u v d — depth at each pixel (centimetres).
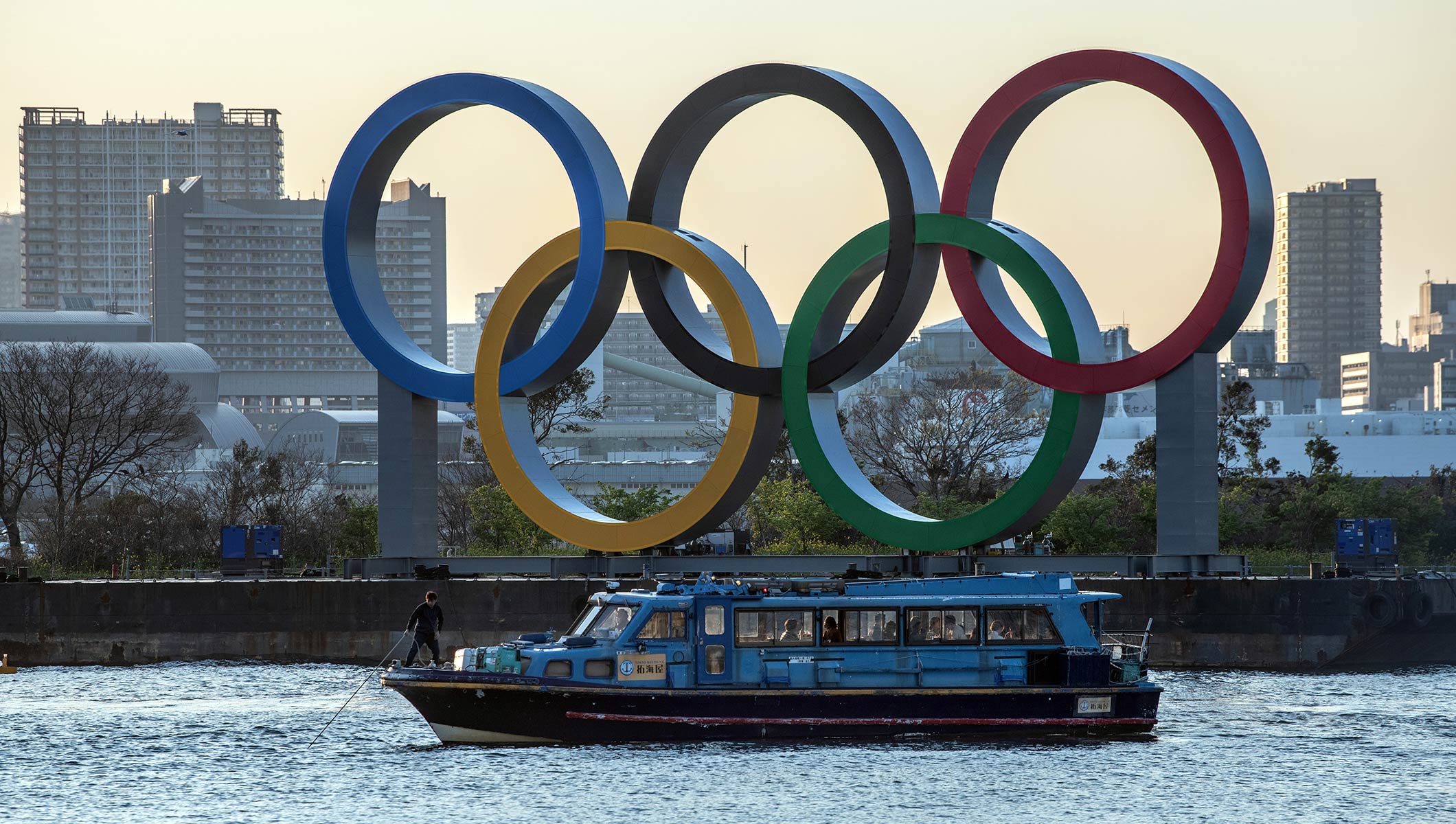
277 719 16425
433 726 14725
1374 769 13962
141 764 14150
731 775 13450
